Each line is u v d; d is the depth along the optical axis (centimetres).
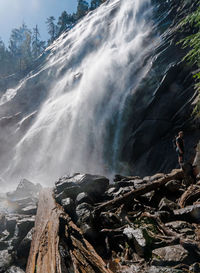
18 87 4494
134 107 2009
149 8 3050
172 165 1555
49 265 285
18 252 392
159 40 2347
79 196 556
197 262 271
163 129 1728
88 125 2436
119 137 2062
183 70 1769
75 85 3209
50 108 3175
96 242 401
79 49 3897
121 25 3375
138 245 327
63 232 393
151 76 1989
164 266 280
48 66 4244
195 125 1508
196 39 586
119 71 2506
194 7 2131
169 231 342
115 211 488
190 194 460
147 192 518
